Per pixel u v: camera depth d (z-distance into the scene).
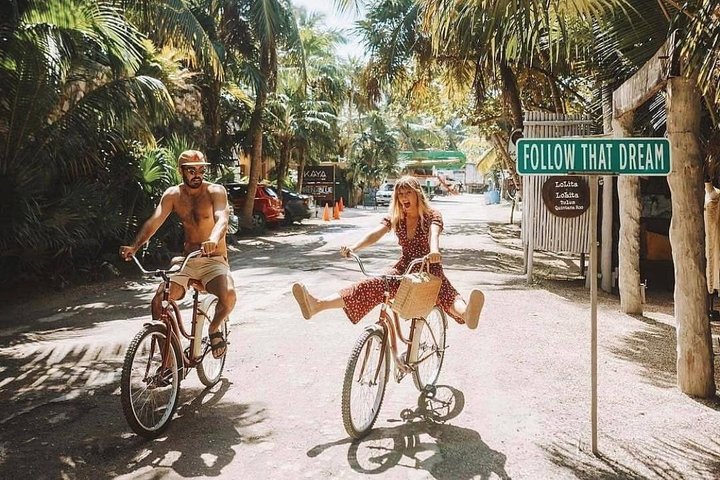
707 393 4.90
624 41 7.09
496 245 17.17
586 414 4.54
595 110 10.84
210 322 5.22
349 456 3.87
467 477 3.59
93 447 4.05
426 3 4.91
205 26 19.33
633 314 8.05
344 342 6.59
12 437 4.24
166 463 3.81
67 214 10.35
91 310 8.91
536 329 7.07
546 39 8.45
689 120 4.90
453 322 7.36
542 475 3.60
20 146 10.19
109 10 10.70
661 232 10.93
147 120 12.65
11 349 6.66
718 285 6.54
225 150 23.06
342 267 12.67
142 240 4.59
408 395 4.95
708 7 4.23
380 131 43.69
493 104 18.42
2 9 9.60
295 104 28.05
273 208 22.30
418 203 4.51
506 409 4.62
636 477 3.58
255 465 3.77
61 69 9.87
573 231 10.27
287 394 5.02
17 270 10.46
